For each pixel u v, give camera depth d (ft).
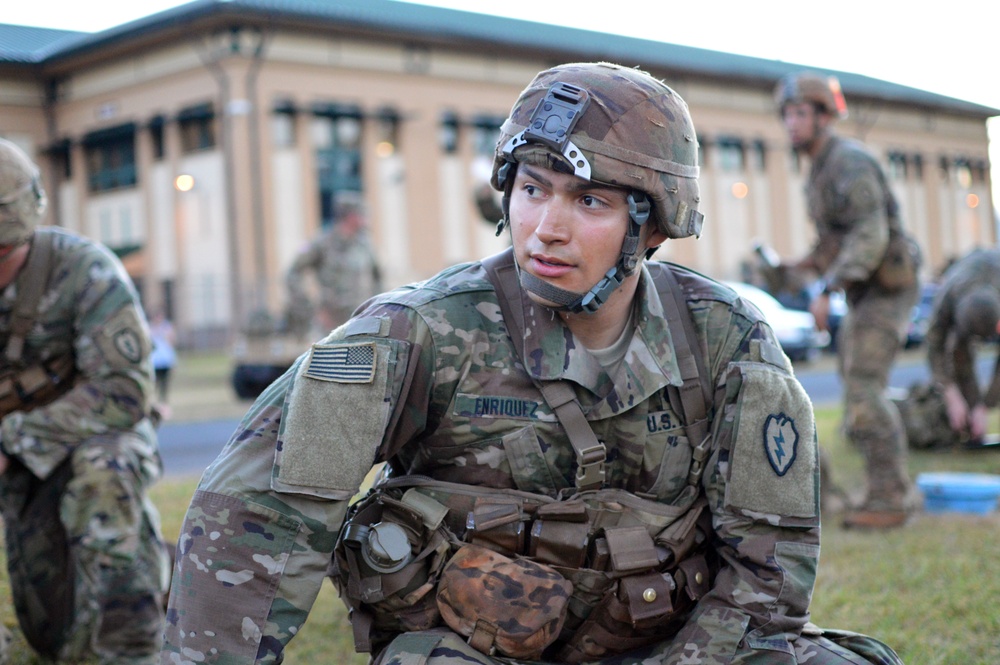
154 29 100.63
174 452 29.68
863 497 19.15
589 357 6.28
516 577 6.07
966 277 22.06
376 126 105.91
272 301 97.50
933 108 155.12
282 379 6.20
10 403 10.34
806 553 6.50
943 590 12.93
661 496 6.54
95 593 10.52
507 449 6.27
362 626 6.39
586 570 6.26
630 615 6.23
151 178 105.40
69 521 10.09
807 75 16.89
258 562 5.77
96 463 10.02
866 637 6.77
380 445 6.15
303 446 5.87
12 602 12.46
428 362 6.21
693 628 6.33
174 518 17.01
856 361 16.99
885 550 15.25
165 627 5.85
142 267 106.42
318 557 5.92
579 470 6.23
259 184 98.32
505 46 112.06
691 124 6.28
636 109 5.90
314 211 101.81
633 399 6.28
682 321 6.57
